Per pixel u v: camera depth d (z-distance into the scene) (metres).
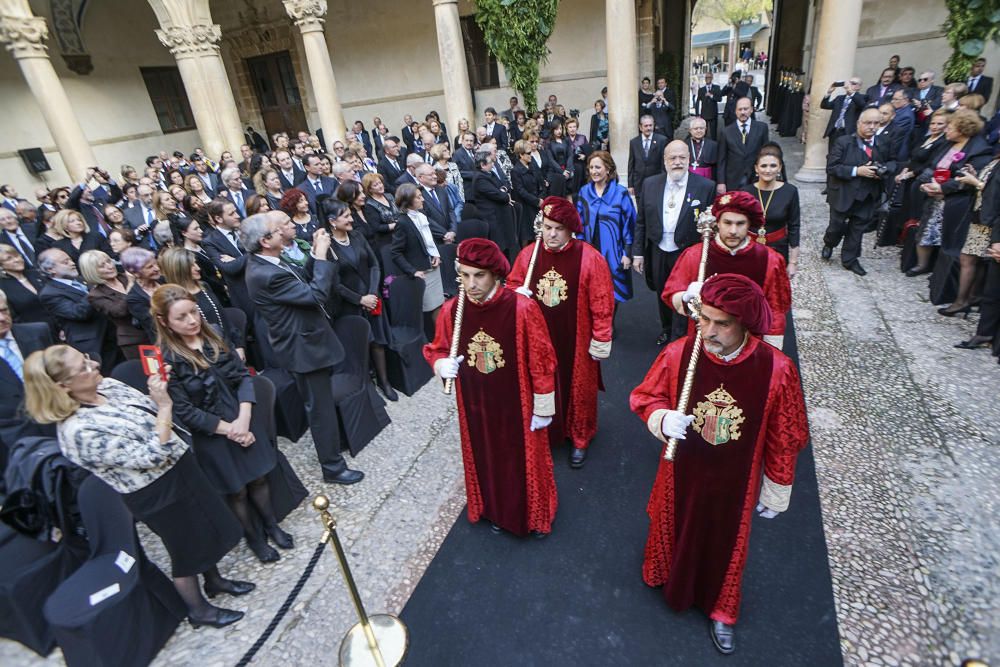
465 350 2.75
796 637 2.41
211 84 12.45
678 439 2.05
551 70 13.83
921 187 5.09
